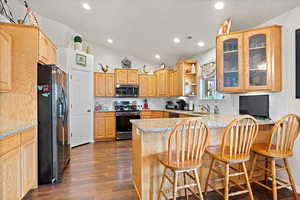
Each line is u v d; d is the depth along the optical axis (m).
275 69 2.33
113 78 5.26
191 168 1.60
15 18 3.08
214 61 3.81
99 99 5.43
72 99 4.28
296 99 2.17
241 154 1.83
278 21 2.38
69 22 4.04
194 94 4.43
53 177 2.40
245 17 2.50
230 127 1.74
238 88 2.55
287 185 1.99
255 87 2.43
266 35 2.35
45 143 2.38
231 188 2.26
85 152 3.83
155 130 1.80
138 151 2.09
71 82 4.25
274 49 2.32
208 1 2.30
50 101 2.39
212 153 1.89
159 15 2.95
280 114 2.38
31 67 2.24
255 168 2.43
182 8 2.60
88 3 3.06
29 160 2.08
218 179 2.07
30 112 2.24
